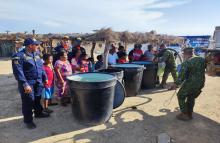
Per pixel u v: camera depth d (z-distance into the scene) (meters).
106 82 4.75
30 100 4.76
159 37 13.26
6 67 15.98
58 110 5.93
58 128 4.84
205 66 5.00
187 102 5.30
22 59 4.64
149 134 4.60
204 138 4.46
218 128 4.93
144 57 9.62
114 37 9.08
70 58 6.99
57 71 6.05
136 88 7.25
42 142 4.25
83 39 9.85
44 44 16.14
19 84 4.67
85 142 4.25
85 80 4.91
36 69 4.91
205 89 8.45
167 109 6.09
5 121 5.24
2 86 9.02
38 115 5.39
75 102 4.90
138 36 11.23
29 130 4.74
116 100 5.62
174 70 8.11
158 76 9.02
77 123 5.09
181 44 17.30
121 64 7.72
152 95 7.48
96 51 17.25
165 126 4.99
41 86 5.16
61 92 6.17
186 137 4.49
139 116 5.55
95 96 4.71
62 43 7.61
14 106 6.38
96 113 4.84
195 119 5.41
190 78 5.00
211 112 5.91
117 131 4.71
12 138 4.40
